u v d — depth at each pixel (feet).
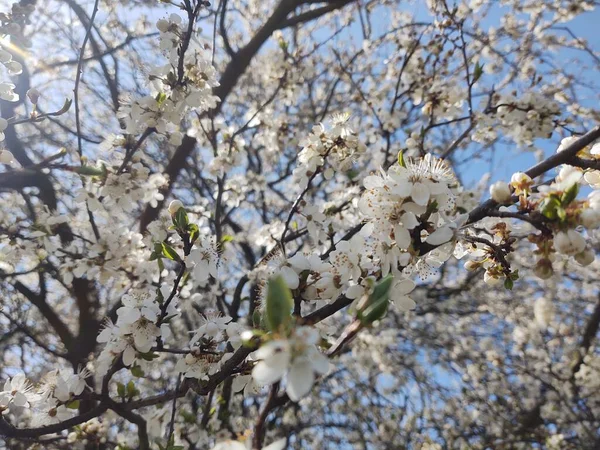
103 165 9.75
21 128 20.97
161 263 7.25
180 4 8.63
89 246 11.10
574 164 5.26
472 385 21.93
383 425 20.53
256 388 6.49
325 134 9.66
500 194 5.02
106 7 20.03
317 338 3.36
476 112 13.20
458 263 26.30
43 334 20.84
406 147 15.83
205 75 9.25
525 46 20.17
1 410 7.20
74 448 11.34
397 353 23.36
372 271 5.71
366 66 22.41
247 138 22.44
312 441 22.99
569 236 4.50
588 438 17.29
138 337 7.24
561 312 23.66
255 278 14.33
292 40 26.00
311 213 11.41
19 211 14.20
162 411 10.84
